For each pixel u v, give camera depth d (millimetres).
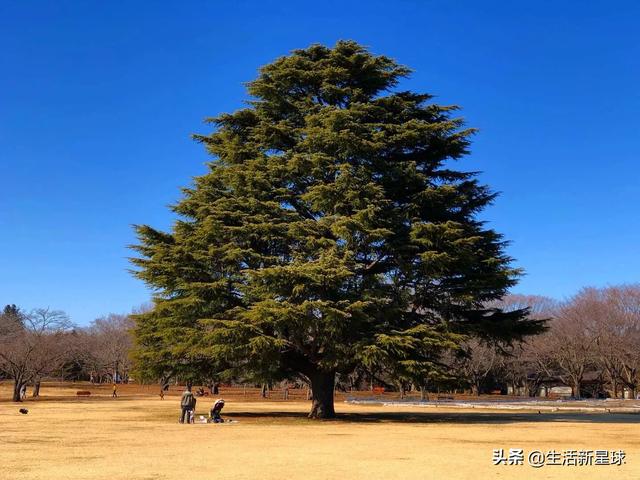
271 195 30219
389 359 26547
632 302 63281
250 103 32812
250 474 12312
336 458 14859
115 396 64312
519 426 25484
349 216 28859
